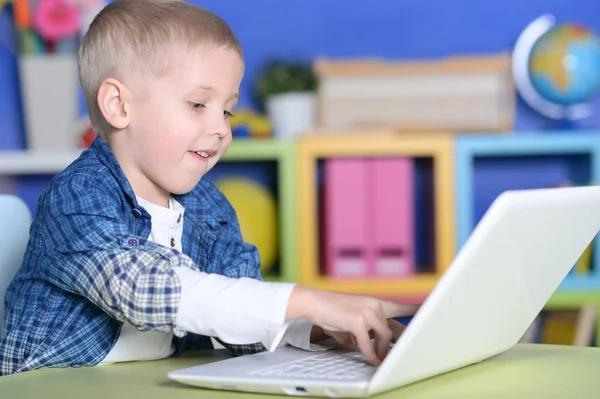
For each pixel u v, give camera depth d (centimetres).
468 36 328
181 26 123
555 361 105
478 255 82
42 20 302
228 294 97
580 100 308
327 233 295
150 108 123
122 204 121
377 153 288
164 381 97
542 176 332
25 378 100
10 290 125
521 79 322
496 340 101
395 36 328
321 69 293
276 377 87
